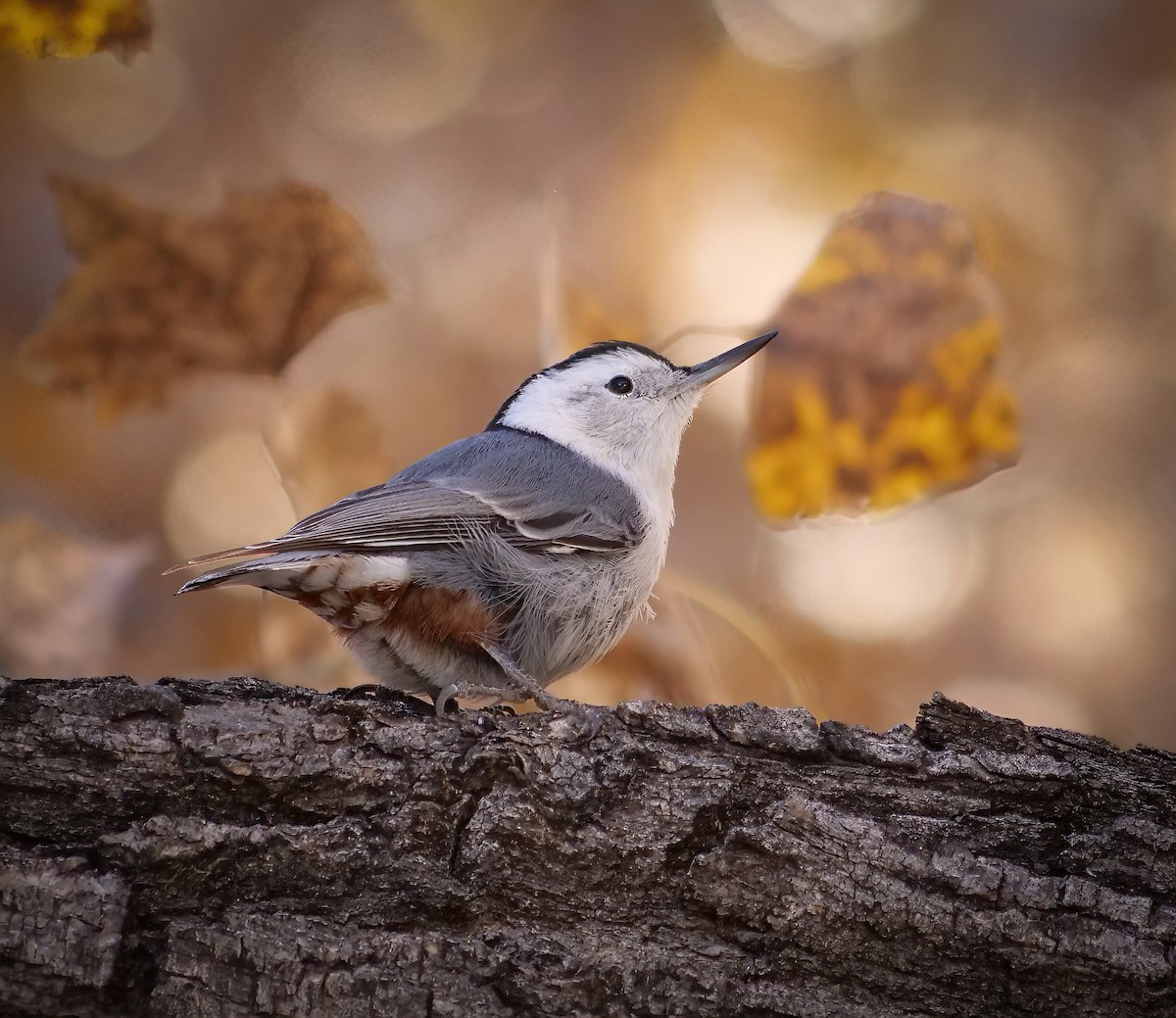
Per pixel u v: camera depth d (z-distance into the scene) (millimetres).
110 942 5617
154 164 13375
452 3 14344
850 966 5883
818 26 14586
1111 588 12617
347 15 13984
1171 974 5707
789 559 12430
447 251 13461
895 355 7918
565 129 14195
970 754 6223
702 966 5855
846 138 14336
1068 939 5773
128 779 5918
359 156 13867
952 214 7883
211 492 12148
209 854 5820
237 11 13914
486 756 6043
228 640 9969
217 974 5633
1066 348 13773
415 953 5727
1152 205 14117
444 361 12859
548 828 5965
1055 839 6078
